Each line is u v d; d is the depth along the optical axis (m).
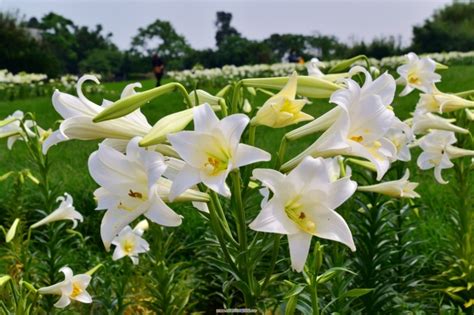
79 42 67.56
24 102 19.98
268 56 50.16
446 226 5.33
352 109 2.05
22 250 4.20
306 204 1.83
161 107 16.30
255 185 2.32
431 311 4.02
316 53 52.03
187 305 4.71
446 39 40.16
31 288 2.99
